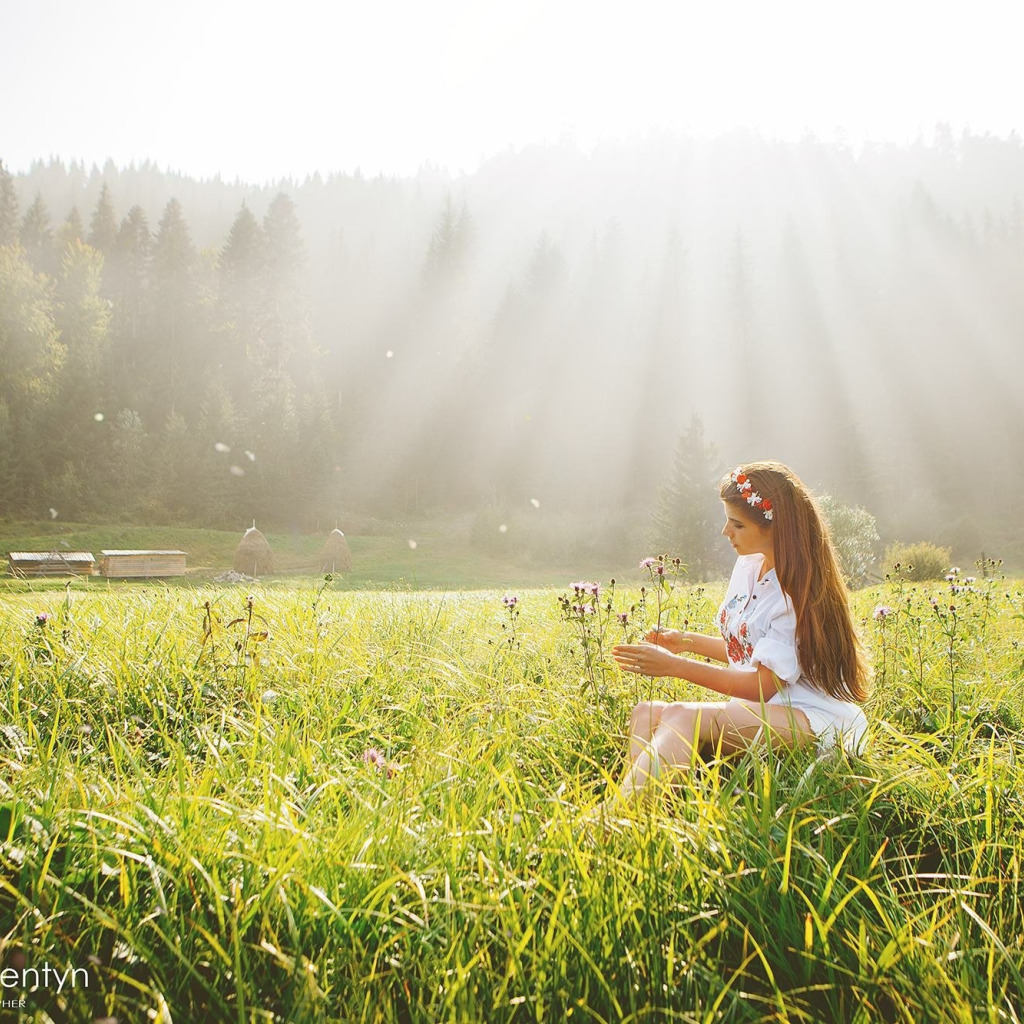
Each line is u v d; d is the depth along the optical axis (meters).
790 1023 1.38
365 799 2.04
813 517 2.82
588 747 2.88
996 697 3.69
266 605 5.65
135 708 3.21
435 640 4.81
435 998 1.33
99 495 60.91
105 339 73.06
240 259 81.25
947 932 1.59
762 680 2.71
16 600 5.56
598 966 1.41
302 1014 1.24
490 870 1.63
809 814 1.97
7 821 1.70
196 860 1.56
